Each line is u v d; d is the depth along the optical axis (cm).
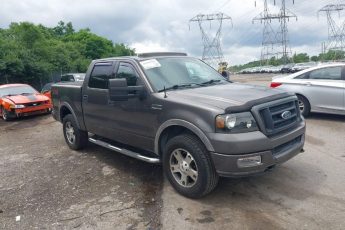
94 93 617
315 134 762
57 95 757
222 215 408
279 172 530
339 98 868
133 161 637
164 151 476
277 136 424
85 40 6731
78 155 700
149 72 520
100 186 523
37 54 3397
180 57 596
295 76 954
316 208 411
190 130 440
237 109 407
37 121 1262
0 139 966
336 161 570
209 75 581
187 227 386
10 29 3906
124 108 540
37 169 630
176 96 468
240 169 402
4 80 2633
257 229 373
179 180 469
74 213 439
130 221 409
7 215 447
